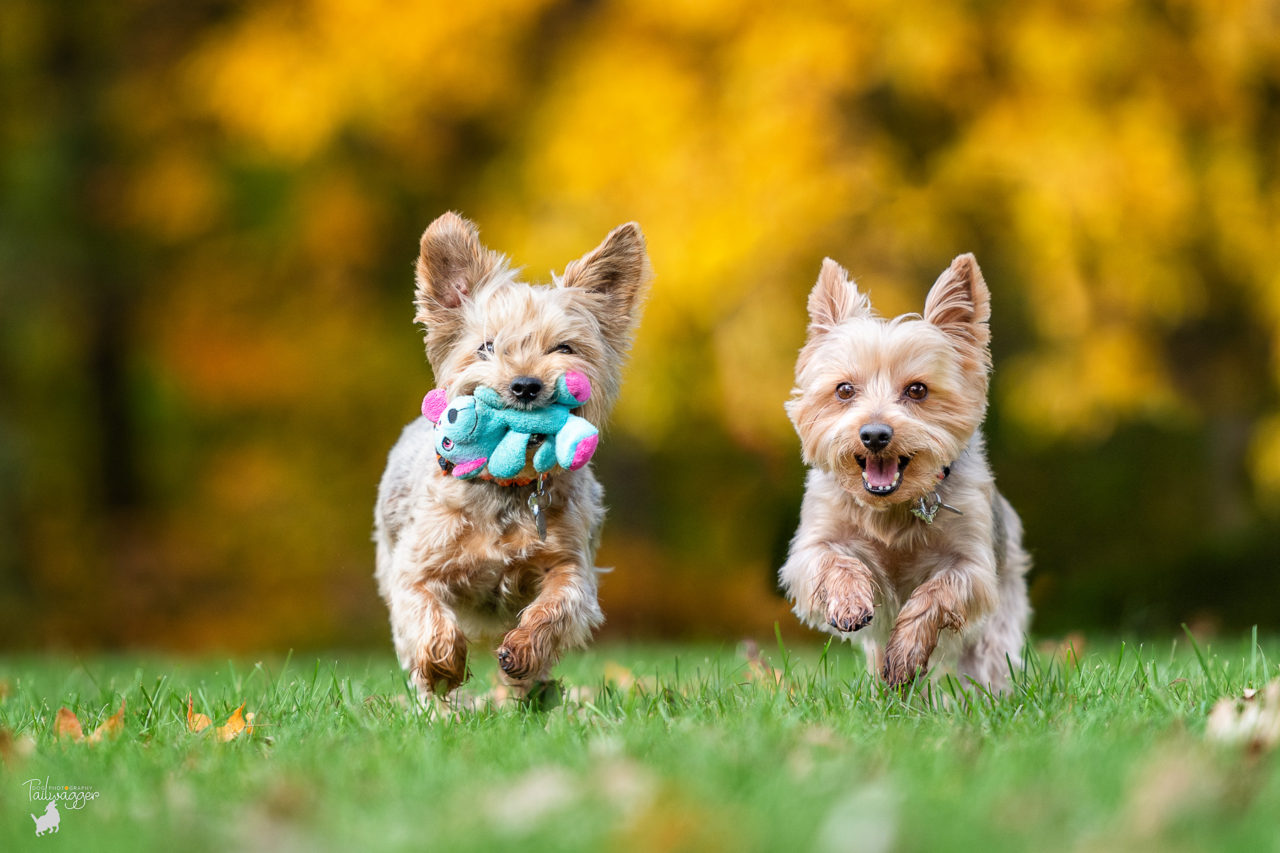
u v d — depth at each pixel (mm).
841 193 12031
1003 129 12133
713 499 16438
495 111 14227
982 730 4375
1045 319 12094
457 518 5438
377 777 3727
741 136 12250
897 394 5531
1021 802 3195
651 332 12367
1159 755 3549
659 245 12227
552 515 5520
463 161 14875
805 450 5777
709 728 4355
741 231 12047
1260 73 12320
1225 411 14219
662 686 5836
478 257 5691
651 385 12492
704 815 3047
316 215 14977
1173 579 12734
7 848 3195
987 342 5852
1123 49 12055
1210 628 11969
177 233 15320
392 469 6172
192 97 14797
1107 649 8156
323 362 15969
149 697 5301
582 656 8172
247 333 16031
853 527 5715
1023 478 14562
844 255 12320
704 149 12438
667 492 16531
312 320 15922
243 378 16031
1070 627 12719
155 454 17797
